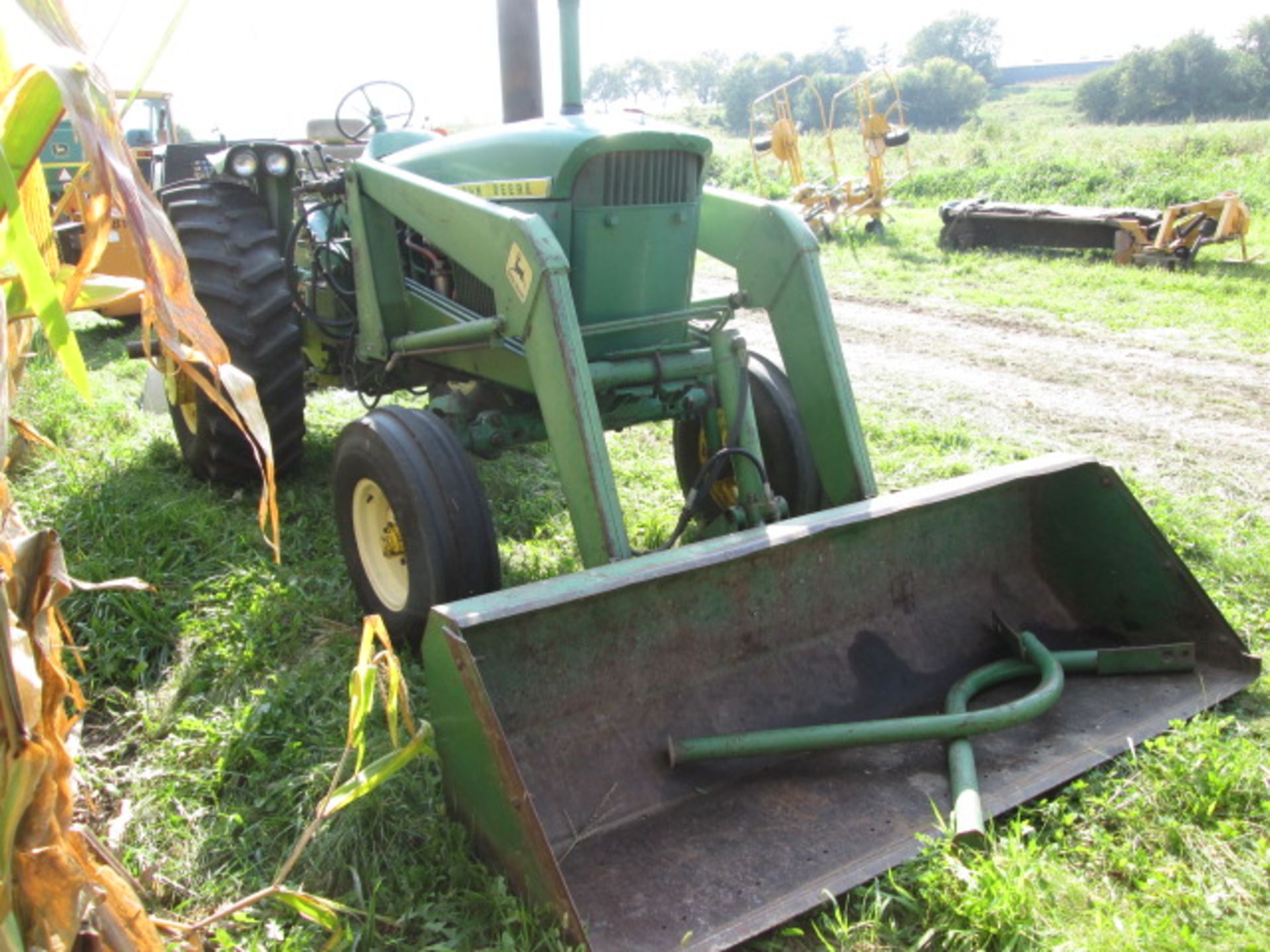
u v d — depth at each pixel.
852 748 2.89
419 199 3.81
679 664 2.95
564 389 3.17
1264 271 11.15
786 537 2.95
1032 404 6.89
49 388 6.51
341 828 2.63
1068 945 2.21
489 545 3.43
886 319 9.80
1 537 1.54
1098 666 3.29
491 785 2.36
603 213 3.60
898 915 2.42
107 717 3.39
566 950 2.20
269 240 4.85
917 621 3.39
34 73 1.42
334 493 3.86
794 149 15.38
